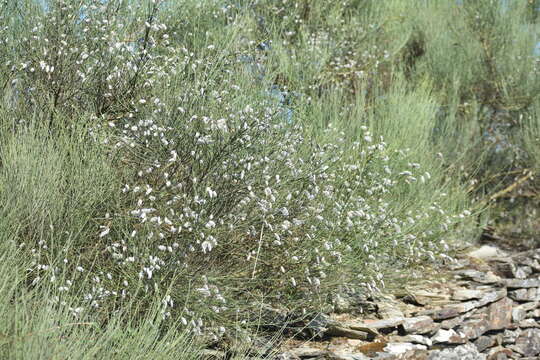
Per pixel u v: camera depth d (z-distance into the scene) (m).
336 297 3.68
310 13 6.03
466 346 4.04
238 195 3.22
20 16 3.71
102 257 2.99
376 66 5.82
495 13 6.98
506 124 6.92
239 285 3.24
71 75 3.51
